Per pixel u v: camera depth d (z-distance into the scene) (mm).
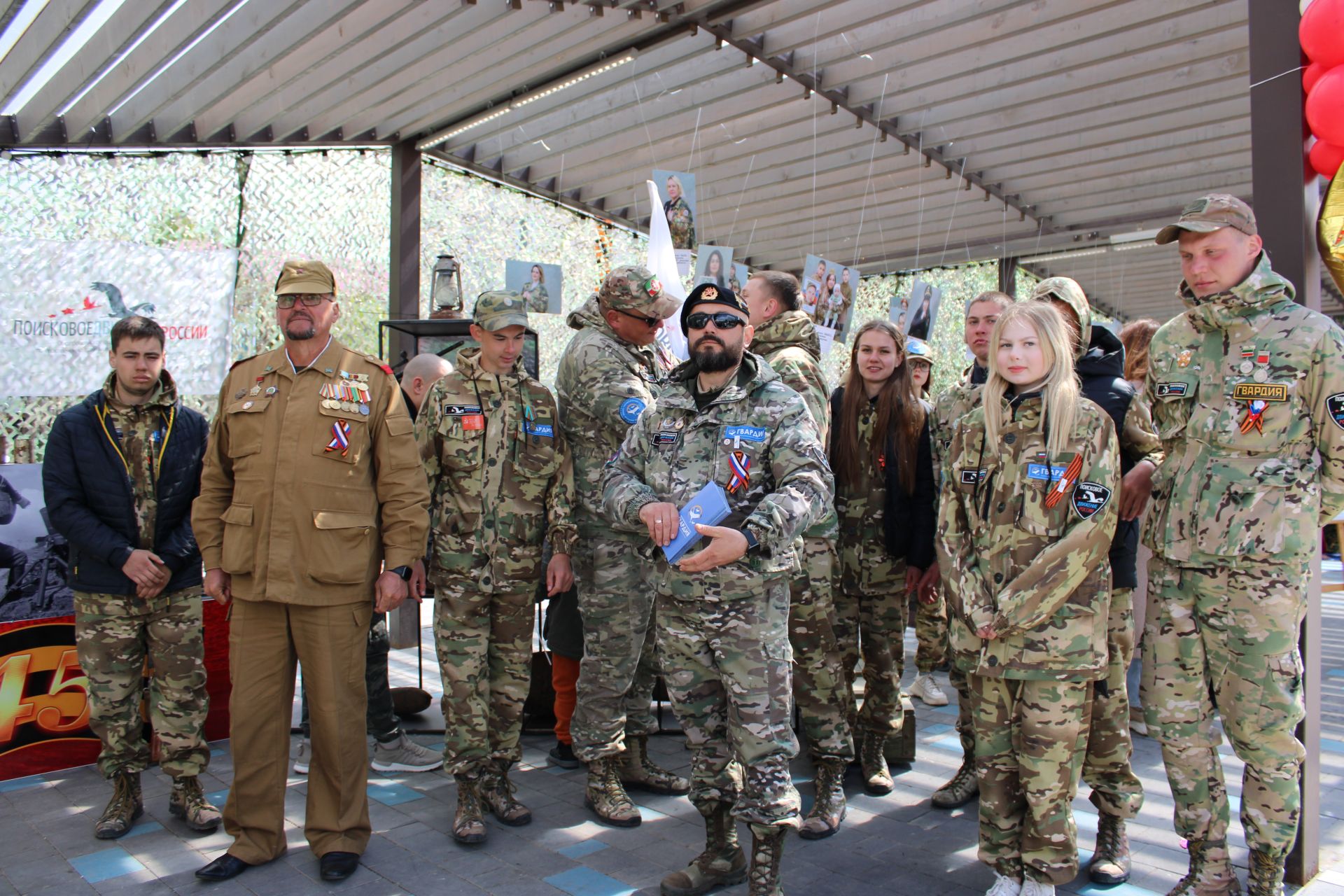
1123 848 2779
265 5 4301
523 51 5098
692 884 2641
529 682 3365
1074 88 5879
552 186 7801
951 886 2713
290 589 2842
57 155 5691
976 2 5121
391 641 6184
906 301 10773
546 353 8195
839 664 3230
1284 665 2418
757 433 2516
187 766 3266
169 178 6094
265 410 2941
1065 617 2395
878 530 3486
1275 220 2711
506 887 2738
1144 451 2914
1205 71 5652
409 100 5625
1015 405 2555
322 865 2805
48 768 3896
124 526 3230
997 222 8695
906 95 6289
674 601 2562
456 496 3219
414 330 5438
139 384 3273
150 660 3424
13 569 3854
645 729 3596
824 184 7680
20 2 4082
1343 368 2344
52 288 5422
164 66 4598
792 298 3557
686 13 5102
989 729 2533
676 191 5859
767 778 2441
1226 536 2451
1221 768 2596
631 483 2607
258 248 6457
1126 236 8969
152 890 2748
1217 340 2570
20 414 5375
